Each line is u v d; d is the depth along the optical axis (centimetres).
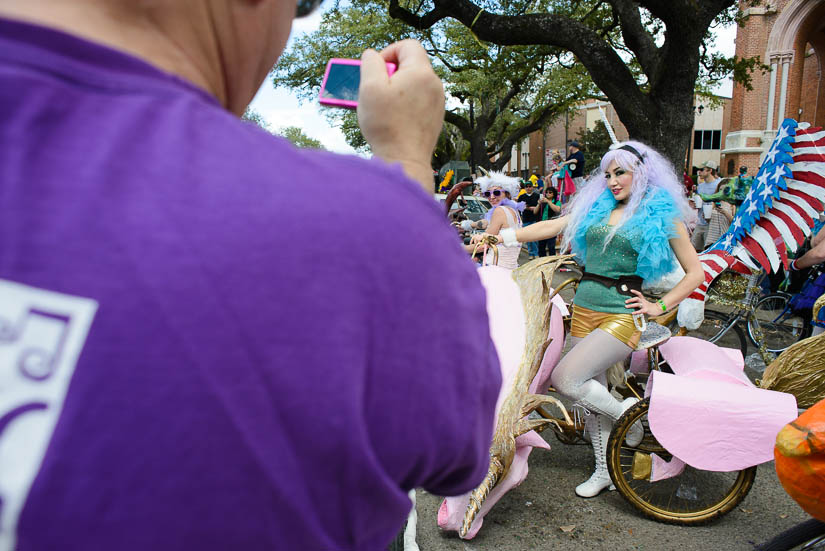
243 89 57
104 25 44
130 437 36
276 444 40
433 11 855
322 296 41
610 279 295
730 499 285
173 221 39
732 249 396
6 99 39
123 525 36
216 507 38
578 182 1122
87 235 37
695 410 262
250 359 39
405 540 261
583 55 780
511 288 259
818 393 271
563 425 322
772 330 616
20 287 36
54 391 35
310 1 61
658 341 298
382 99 59
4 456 35
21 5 44
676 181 296
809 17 2412
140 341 37
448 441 48
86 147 39
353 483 43
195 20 49
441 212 52
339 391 41
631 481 323
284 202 41
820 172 361
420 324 45
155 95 44
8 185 37
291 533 41
